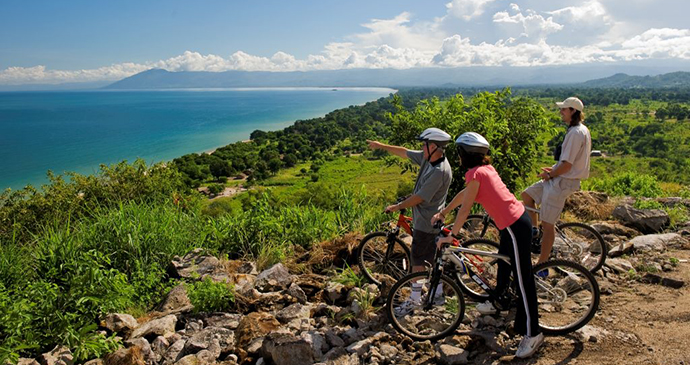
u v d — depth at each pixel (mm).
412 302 3818
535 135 7902
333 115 198375
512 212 3365
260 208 6574
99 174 14281
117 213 6082
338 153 127938
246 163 102062
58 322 3855
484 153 3484
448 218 7398
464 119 7457
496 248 4215
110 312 4438
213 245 6262
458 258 3771
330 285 4684
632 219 6508
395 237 4656
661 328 3592
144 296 5027
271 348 3393
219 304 4391
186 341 3836
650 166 78375
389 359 3377
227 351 3621
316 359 3344
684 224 6430
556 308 3957
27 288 4215
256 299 4504
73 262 4617
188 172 86438
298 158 120750
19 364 3422
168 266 5641
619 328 3652
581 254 4750
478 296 3998
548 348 3441
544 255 4414
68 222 5953
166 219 6410
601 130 134125
